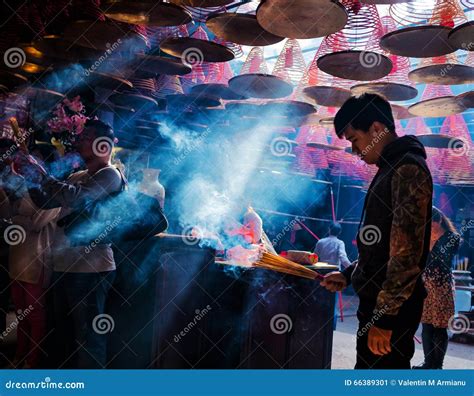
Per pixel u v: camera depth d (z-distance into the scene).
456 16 3.07
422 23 3.32
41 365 3.29
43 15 3.19
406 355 1.92
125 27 2.94
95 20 2.69
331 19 2.50
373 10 3.30
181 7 2.73
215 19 2.84
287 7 2.41
